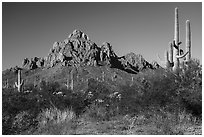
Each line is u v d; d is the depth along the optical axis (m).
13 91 18.36
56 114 13.52
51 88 20.69
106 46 178.12
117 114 14.54
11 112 13.46
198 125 12.06
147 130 11.58
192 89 13.71
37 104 14.99
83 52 160.88
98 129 12.16
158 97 14.06
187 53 17.75
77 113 15.17
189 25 17.89
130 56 181.25
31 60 158.25
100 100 16.88
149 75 15.55
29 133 11.55
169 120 12.23
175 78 14.54
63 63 140.25
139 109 14.30
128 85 15.87
